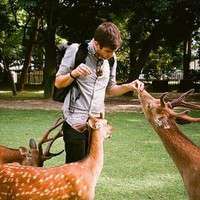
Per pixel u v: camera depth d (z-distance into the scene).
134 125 11.88
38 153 5.14
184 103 4.19
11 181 3.99
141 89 4.32
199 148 4.01
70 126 4.27
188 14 20.08
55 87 4.30
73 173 3.99
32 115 13.73
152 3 17.27
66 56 4.21
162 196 6.03
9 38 26.08
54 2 18.70
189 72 26.70
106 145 9.16
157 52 29.56
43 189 3.95
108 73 4.32
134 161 7.84
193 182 3.93
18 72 30.83
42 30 19.80
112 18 19.44
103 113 4.37
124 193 6.12
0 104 17.19
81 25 20.36
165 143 4.09
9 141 9.52
